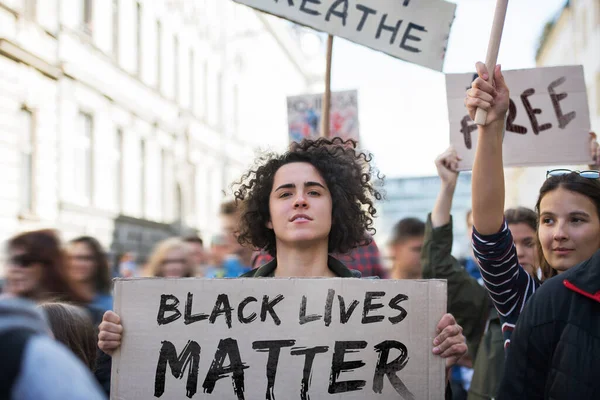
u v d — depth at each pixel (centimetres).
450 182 368
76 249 461
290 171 269
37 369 134
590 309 200
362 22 390
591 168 394
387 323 237
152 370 237
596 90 2562
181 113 2430
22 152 1430
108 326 238
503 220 249
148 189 2164
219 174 2861
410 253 452
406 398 233
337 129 553
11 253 401
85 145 1752
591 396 193
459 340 234
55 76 1538
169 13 2323
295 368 236
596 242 259
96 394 138
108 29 1870
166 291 240
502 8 242
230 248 580
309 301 238
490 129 241
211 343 238
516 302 259
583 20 2738
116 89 1898
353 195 282
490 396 342
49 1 1518
